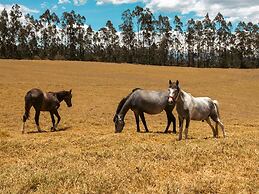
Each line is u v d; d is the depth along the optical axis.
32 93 20.86
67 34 124.44
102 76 59.94
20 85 42.03
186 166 10.78
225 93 47.38
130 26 118.69
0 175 9.59
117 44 124.88
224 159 11.68
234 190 8.68
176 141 15.30
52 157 12.19
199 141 15.09
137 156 11.95
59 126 23.77
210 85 54.41
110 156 12.27
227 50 124.75
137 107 19.98
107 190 8.35
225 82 58.94
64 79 52.59
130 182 9.12
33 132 20.91
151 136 17.81
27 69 63.28
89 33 124.69
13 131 21.30
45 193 8.21
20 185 8.62
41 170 9.95
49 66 70.69
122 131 20.44
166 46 120.12
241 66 121.44
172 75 66.12
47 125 24.06
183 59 128.00
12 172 9.96
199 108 16.14
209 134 18.84
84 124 24.59
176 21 120.38
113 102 35.16
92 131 20.73
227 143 13.91
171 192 8.28
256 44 120.19
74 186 8.63
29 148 15.02
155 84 52.44
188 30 122.19
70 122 25.30
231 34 122.06
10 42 115.44
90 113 29.45
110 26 124.19
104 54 128.50
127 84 50.78
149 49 120.75
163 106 20.02
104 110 31.09
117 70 69.94
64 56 121.56
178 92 15.44
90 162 11.26
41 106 21.16
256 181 9.27
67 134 19.27
